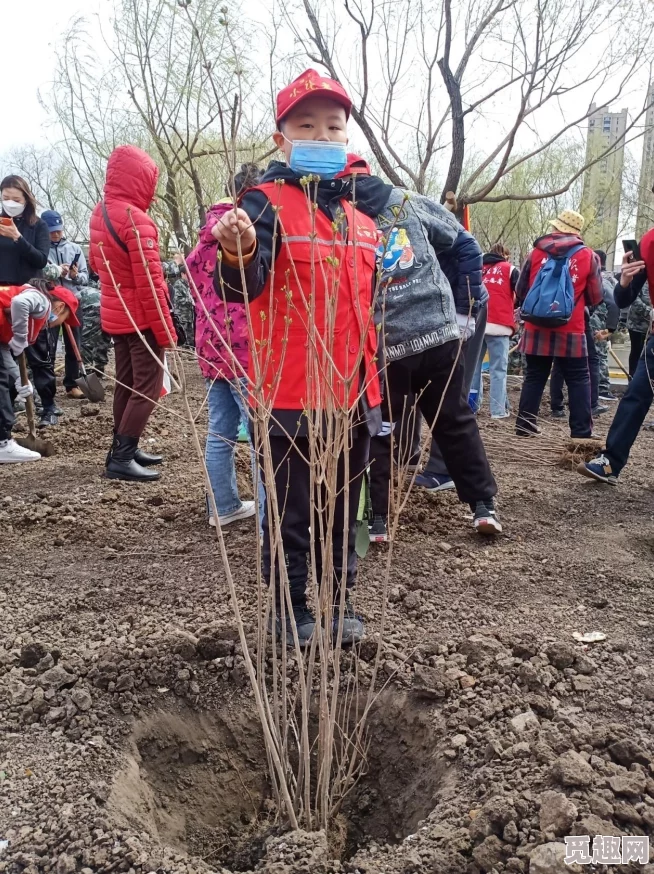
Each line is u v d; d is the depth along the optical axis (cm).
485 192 735
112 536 379
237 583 314
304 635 254
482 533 370
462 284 346
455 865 167
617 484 495
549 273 577
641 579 327
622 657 255
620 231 2106
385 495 355
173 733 231
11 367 532
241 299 212
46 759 207
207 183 963
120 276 433
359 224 238
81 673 242
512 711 218
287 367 229
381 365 248
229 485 385
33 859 172
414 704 232
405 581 318
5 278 564
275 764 198
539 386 627
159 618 283
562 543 373
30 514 405
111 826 181
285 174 231
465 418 346
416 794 211
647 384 462
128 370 468
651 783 183
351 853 211
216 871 175
